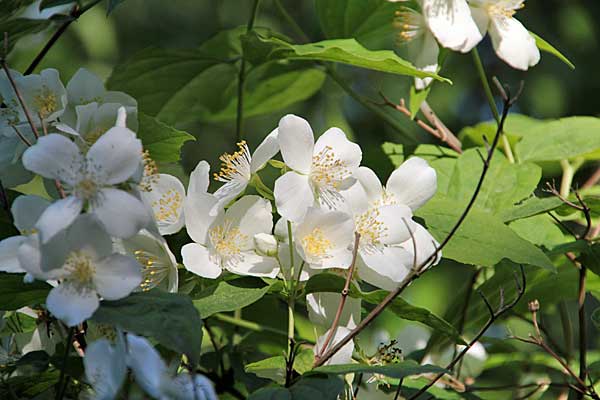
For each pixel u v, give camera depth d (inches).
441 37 34.7
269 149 32.2
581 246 34.7
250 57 36.4
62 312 30.0
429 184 32.9
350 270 31.3
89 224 30.2
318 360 31.2
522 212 35.0
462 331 36.2
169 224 32.4
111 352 30.0
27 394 32.3
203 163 32.4
